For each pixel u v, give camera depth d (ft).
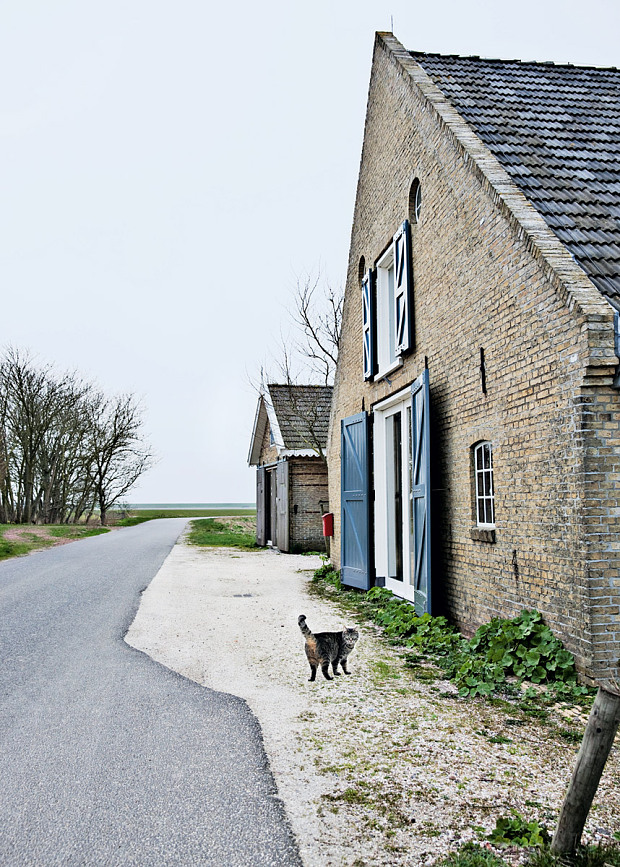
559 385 17.88
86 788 12.26
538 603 19.22
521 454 20.12
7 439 133.39
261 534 79.20
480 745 14.07
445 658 21.06
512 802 11.48
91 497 147.33
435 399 27.84
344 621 28.35
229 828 10.73
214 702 17.28
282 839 10.36
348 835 10.45
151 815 11.19
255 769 13.02
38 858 9.91
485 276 22.61
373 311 36.88
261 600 34.24
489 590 22.56
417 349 30.17
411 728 15.14
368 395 38.55
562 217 21.15
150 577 44.42
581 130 27.04
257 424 81.25
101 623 28.09
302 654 22.39
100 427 145.89
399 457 37.04
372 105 37.70
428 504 26.30
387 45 34.45
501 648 19.22
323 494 67.82
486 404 22.70
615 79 32.81
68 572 47.91
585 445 16.80
